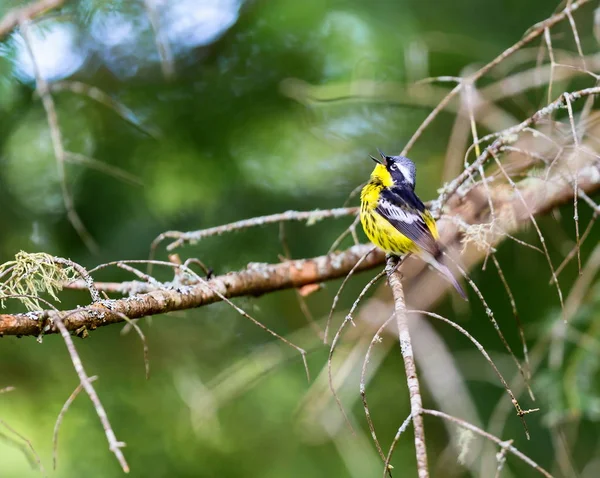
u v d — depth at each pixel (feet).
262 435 34.47
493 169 30.71
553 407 27.84
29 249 33.76
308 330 34.22
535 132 21.16
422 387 36.91
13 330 16.25
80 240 33.99
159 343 35.78
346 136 37.29
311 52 36.17
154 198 34.06
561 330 26.89
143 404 34.04
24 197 33.99
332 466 34.14
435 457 35.76
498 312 36.63
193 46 36.55
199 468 33.24
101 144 34.88
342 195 35.86
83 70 35.78
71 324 17.17
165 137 35.22
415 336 31.48
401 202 26.08
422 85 33.30
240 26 36.04
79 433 32.63
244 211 35.01
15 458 31.14
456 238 27.09
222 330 36.55
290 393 35.22
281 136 35.96
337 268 26.84
